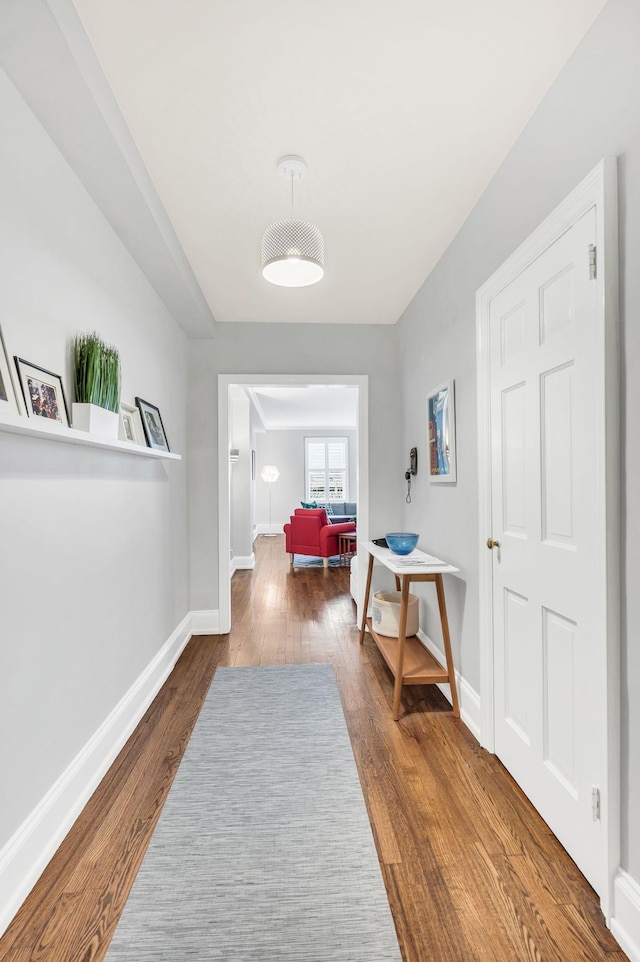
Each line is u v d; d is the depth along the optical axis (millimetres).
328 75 1593
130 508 2410
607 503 1303
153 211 2160
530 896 1388
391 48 1492
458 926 1292
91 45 1457
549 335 1655
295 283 2291
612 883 1282
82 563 1848
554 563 1624
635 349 1233
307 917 1318
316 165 2059
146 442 2592
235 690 2801
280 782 1929
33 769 1471
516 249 1881
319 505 10188
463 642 2504
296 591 5473
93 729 1924
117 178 1880
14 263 1432
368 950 1226
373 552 3148
